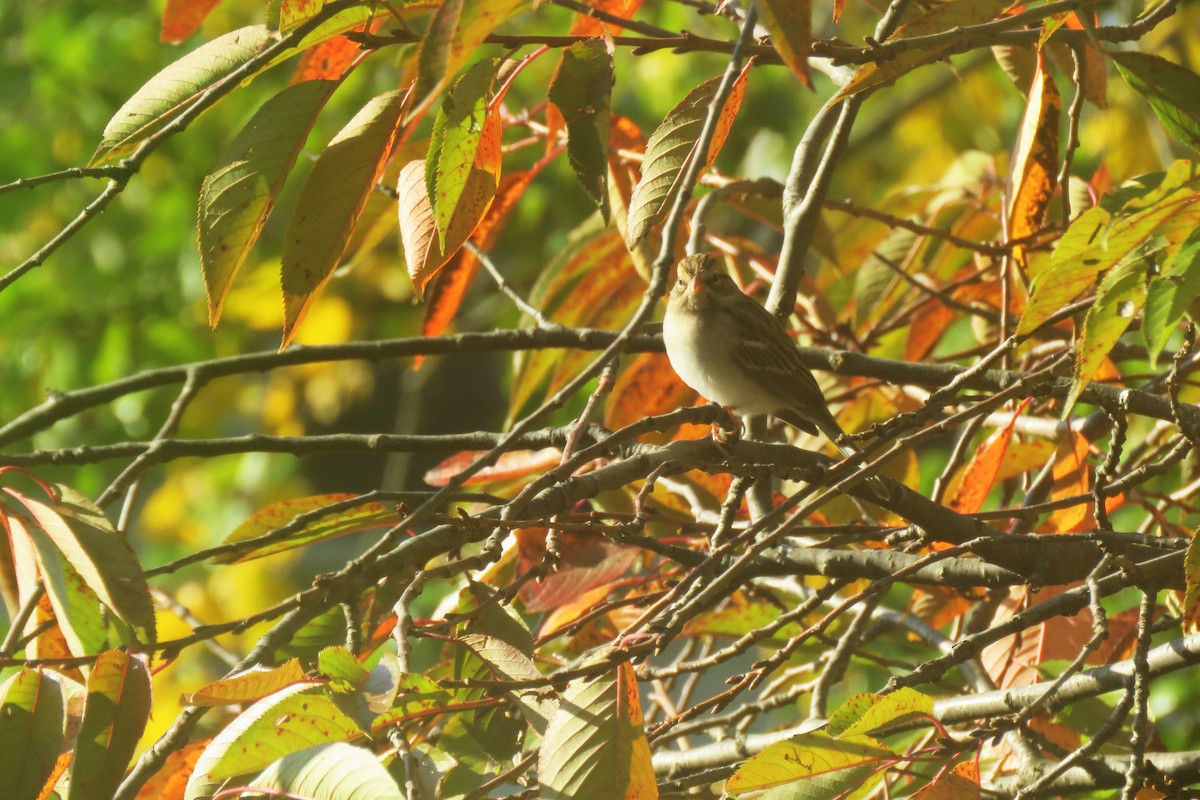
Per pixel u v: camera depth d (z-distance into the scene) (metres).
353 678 4.75
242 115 18.61
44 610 6.42
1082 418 8.89
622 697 4.69
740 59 5.68
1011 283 9.89
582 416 6.50
